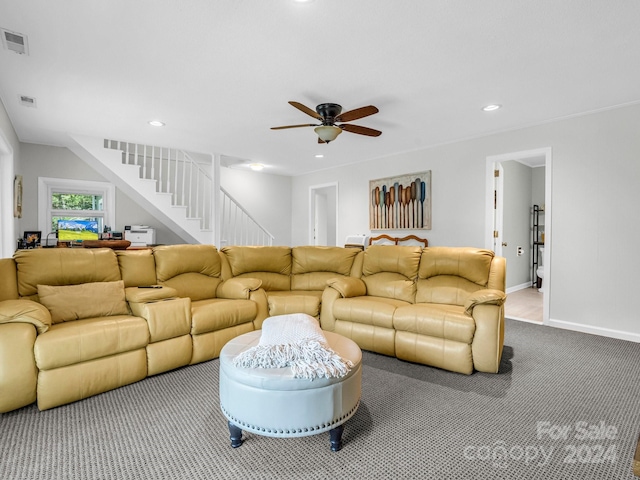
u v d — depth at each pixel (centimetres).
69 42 227
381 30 212
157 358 251
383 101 329
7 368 192
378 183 568
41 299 237
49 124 400
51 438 175
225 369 174
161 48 235
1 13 196
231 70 266
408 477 148
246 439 175
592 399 218
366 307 305
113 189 548
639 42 225
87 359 217
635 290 336
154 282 307
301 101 330
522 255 645
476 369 258
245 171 696
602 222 353
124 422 191
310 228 721
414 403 213
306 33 216
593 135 357
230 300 315
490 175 438
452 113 362
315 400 160
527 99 325
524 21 203
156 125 405
